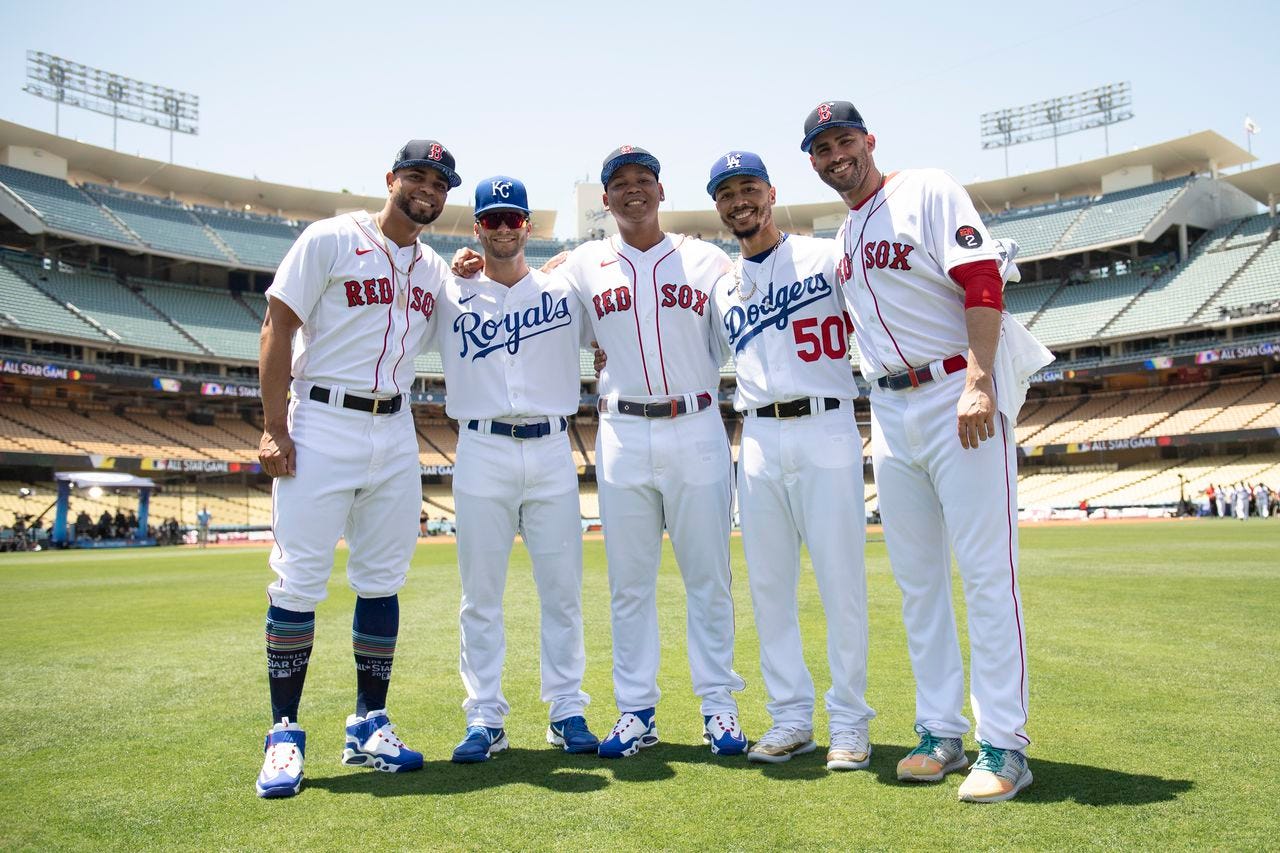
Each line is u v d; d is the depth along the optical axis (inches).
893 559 143.5
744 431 156.0
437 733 164.1
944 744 134.4
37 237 1488.7
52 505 1259.8
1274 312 1365.7
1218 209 1686.8
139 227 1571.1
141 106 1817.2
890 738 155.9
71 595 446.3
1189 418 1445.6
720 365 173.8
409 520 152.4
